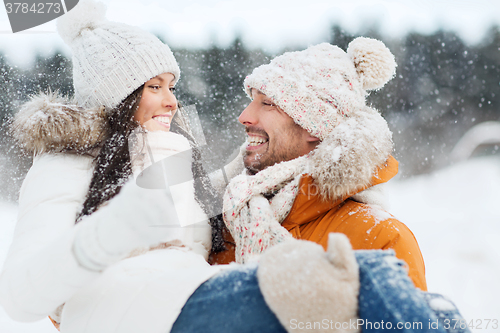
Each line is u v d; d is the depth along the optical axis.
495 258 3.63
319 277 0.62
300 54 1.46
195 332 0.69
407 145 8.23
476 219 4.65
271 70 1.42
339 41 7.83
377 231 1.18
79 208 0.94
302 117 1.36
